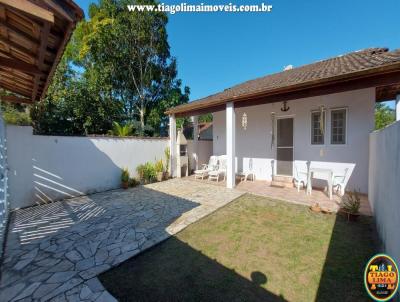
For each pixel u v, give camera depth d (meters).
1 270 2.61
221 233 3.61
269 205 5.09
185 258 2.85
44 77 3.76
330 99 6.34
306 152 6.92
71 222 4.20
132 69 14.91
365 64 4.27
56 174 5.91
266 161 7.99
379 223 3.30
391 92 6.12
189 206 5.09
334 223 3.90
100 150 6.97
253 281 2.34
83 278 2.42
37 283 2.35
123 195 6.33
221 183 7.76
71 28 2.07
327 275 2.41
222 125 9.53
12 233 3.71
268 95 5.62
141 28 13.52
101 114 12.16
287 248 3.05
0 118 4.06
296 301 2.03
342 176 5.67
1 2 1.38
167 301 2.05
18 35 2.33
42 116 10.05
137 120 15.89
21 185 5.23
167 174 8.90
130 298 2.10
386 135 2.91
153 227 3.87
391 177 2.48
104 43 13.10
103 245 3.21
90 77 12.99
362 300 2.01
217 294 2.14
